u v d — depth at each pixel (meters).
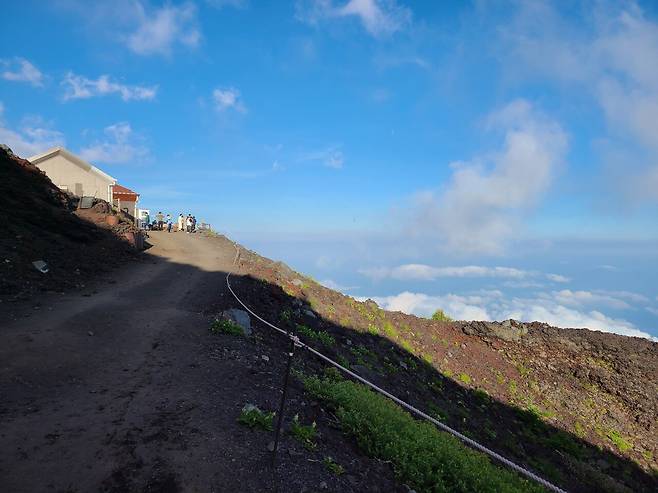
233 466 5.36
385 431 7.81
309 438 6.52
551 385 22.72
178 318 11.66
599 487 15.80
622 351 28.42
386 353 17.81
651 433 21.33
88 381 7.39
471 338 25.59
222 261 22.19
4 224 15.92
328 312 18.55
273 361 9.98
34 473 4.81
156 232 34.09
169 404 6.75
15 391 6.71
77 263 16.05
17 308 10.84
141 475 4.96
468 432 14.55
